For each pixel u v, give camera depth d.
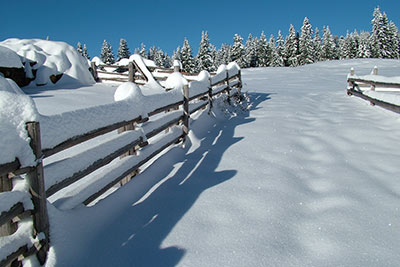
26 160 1.81
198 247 2.37
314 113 8.05
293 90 14.91
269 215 2.85
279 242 2.45
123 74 13.16
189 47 57.06
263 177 3.74
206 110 6.95
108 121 2.87
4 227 1.87
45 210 1.98
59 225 2.16
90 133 2.55
